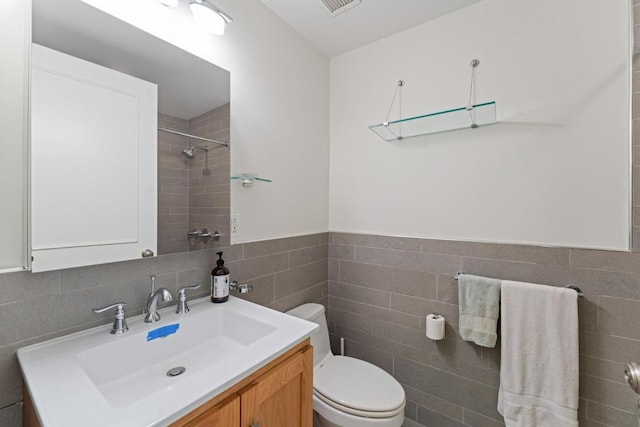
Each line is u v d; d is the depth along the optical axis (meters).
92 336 0.84
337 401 1.19
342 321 1.90
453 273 1.50
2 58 0.74
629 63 1.11
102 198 0.92
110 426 0.51
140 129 1.01
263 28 1.47
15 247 0.75
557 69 1.25
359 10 1.51
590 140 1.19
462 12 1.48
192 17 1.15
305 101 1.77
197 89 1.18
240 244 1.36
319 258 1.87
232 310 1.10
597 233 1.18
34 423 0.66
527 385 1.24
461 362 1.48
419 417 1.61
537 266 1.29
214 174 1.25
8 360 0.73
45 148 0.80
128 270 0.97
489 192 1.42
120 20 0.95
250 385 0.73
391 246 1.71
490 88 1.41
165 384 0.83
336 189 1.95
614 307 1.14
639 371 0.73
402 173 1.68
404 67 1.67
